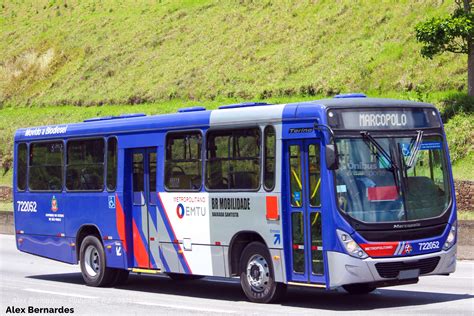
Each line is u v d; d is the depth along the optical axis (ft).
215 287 70.64
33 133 82.74
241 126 59.36
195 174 63.16
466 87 133.18
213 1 241.96
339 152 53.26
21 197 83.66
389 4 180.24
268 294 57.52
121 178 70.44
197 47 215.51
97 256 73.51
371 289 62.95
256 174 57.98
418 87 137.90
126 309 57.47
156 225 66.90
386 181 53.93
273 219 56.44
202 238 62.34
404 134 55.47
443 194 56.08
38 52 254.27
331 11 193.67
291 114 55.62
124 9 267.18
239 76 185.47
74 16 274.98
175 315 53.42
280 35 196.95
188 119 64.13
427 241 54.19
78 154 76.02
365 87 151.94
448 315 49.62
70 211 76.69
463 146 118.01
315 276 53.93
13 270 89.51
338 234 52.34
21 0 311.88
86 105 213.66
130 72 220.23
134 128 69.36
